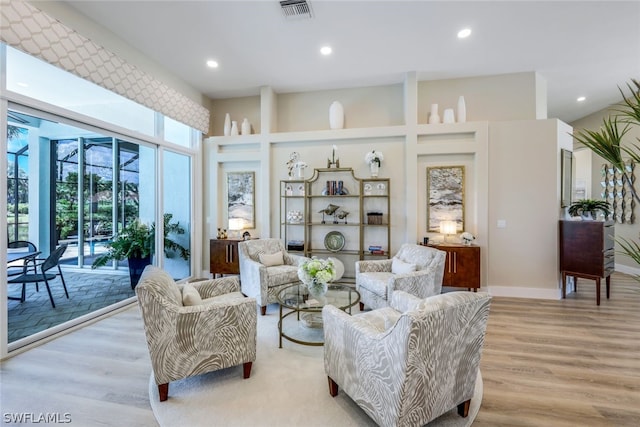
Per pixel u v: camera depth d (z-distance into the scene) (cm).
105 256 366
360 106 498
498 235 426
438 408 156
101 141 362
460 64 418
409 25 328
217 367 204
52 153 306
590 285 469
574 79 462
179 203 494
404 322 136
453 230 421
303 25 328
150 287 190
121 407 187
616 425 172
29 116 280
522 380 215
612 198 572
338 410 182
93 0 286
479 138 427
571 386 208
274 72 444
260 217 517
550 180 409
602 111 588
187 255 514
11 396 197
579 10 302
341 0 288
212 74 450
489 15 311
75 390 204
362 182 463
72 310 323
